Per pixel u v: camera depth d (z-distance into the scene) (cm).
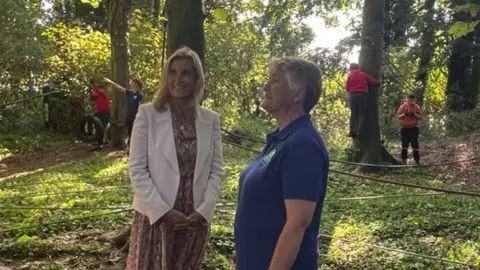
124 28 1717
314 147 263
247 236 276
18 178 1250
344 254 691
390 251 703
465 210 954
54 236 721
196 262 397
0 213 850
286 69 277
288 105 277
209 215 391
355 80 1421
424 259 671
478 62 2431
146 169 385
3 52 1994
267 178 270
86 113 2127
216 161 404
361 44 1446
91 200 966
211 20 2162
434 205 1002
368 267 647
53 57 2102
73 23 2480
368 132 1430
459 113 2316
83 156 1662
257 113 2609
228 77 2364
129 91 1593
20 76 2067
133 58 2053
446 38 2328
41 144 1877
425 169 1489
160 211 376
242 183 289
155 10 2223
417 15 2361
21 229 736
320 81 283
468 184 1291
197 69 387
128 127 1595
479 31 2425
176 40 611
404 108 1569
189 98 390
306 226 258
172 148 382
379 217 919
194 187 386
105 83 2106
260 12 2294
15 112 2069
